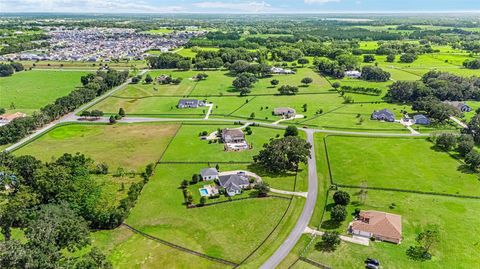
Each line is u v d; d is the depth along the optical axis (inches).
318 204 4010.8
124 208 3791.8
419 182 4431.6
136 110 7677.2
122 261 3157.0
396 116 7101.4
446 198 4082.2
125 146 5689.0
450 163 4955.7
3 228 3321.9
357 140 5831.7
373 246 3304.6
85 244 3144.7
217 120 6978.4
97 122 6870.1
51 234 2923.2
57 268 2642.7
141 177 4655.5
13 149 5556.1
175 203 4065.0
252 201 4074.8
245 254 3240.7
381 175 4621.1
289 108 7377.0
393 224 3462.1
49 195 3863.2
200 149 5541.3
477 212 3804.1
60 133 6314.0
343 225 3622.0
